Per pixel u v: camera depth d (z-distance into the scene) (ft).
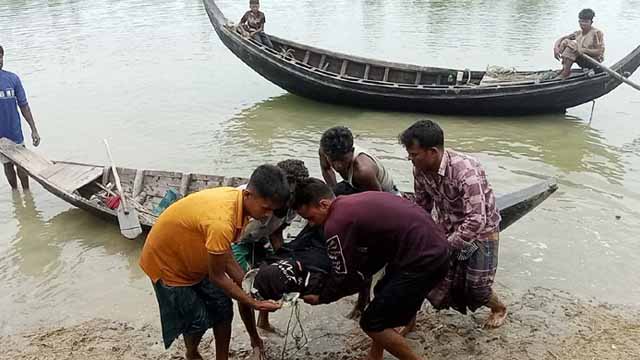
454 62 51.29
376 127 36.42
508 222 19.25
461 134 34.94
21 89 26.78
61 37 61.41
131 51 55.47
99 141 33.96
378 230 12.55
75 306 18.89
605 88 35.96
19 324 17.99
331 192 13.12
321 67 42.63
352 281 13.15
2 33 63.46
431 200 15.84
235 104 40.93
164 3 83.41
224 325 14.35
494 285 19.07
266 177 12.07
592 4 83.56
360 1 89.10
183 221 12.62
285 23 72.18
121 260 21.65
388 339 13.52
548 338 16.25
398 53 55.31
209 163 30.96
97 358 16.11
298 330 17.17
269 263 14.93
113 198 22.67
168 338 14.02
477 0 88.84
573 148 32.27
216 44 58.23
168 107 39.99
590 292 18.58
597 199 25.55
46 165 25.77
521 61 51.13
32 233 23.73
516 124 36.55
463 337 16.39
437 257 12.69
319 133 35.55
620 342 15.99
